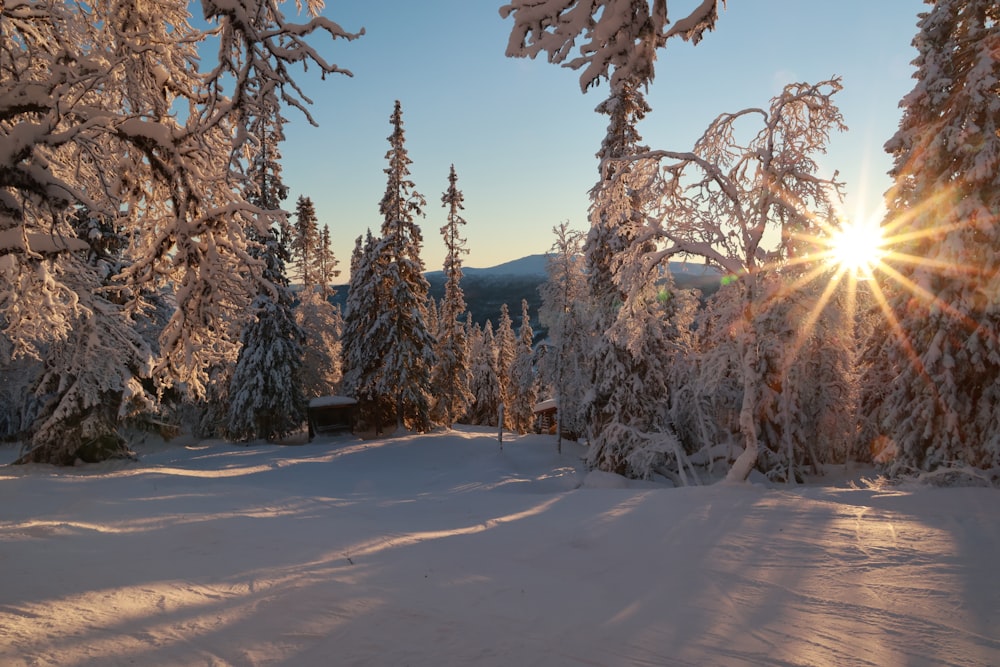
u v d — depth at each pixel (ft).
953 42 57.57
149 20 28.37
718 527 32.78
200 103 28.27
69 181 31.65
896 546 27.66
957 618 19.40
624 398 82.28
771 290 59.47
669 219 56.29
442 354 158.81
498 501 53.01
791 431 79.97
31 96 24.27
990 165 53.31
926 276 57.77
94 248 70.18
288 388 123.24
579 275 116.88
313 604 19.62
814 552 27.43
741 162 54.90
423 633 17.65
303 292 171.73
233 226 28.78
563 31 13.70
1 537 28.07
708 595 22.25
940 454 56.34
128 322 73.61
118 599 19.72
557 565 26.91
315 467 93.97
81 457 76.33
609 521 35.81
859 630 18.62
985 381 56.03
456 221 161.48
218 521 35.22
